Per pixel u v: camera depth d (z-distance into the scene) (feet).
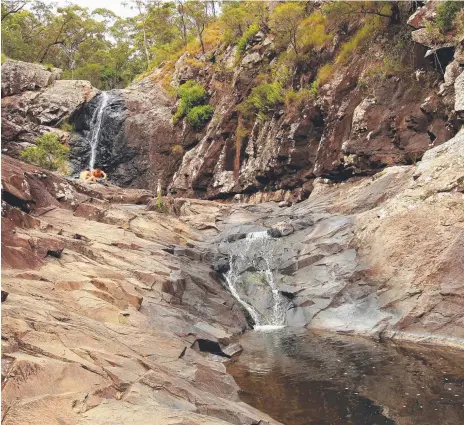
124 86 187.01
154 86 126.52
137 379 20.68
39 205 49.93
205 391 23.57
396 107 59.82
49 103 111.55
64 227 46.98
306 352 33.50
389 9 66.90
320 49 80.53
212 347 33.40
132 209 65.92
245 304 46.93
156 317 33.53
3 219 35.55
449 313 34.83
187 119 110.01
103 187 78.02
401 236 41.22
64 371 18.70
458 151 42.57
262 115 84.99
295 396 24.93
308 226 53.93
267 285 48.32
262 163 79.97
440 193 40.86
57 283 30.81
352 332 38.47
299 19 88.79
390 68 62.39
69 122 112.27
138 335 27.94
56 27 165.78
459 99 48.29
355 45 71.72
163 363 25.21
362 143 61.31
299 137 73.72
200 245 56.65
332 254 46.96
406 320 36.37
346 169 63.52
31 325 22.04
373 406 22.90
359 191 55.62
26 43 162.71
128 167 112.06
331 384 26.43
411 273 38.68
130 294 33.60
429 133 54.80
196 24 139.33
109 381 19.67
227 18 114.83
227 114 93.61
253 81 92.02
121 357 22.27
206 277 48.06
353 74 68.95
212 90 110.32
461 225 38.01
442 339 33.73
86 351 21.39
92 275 34.81
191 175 96.99
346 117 66.49
